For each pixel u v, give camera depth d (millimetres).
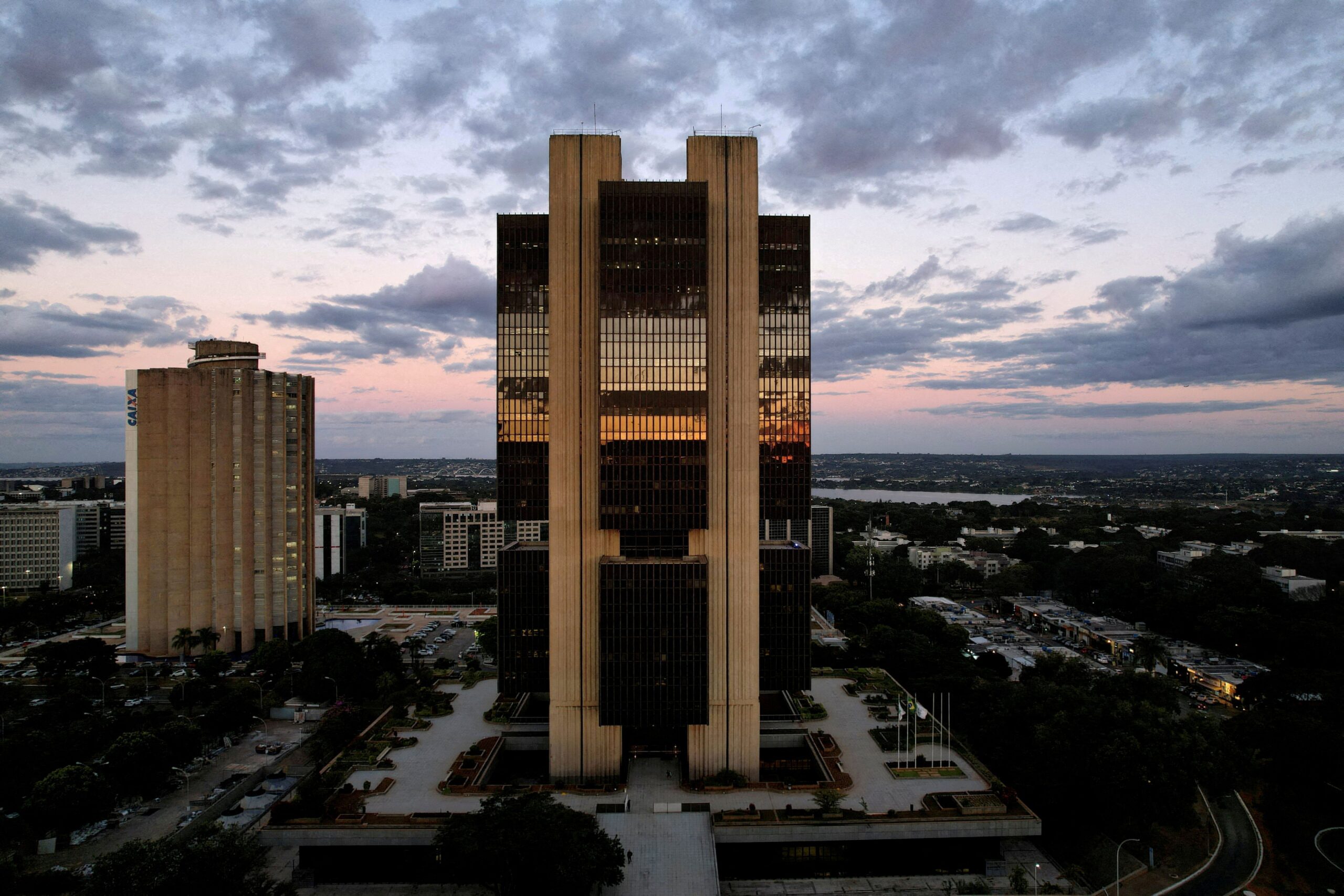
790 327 157625
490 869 103438
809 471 157375
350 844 117875
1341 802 139000
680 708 138625
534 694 180375
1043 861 124625
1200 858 124312
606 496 140500
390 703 186750
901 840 122562
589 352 142125
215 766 159250
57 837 123438
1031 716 152750
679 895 107938
